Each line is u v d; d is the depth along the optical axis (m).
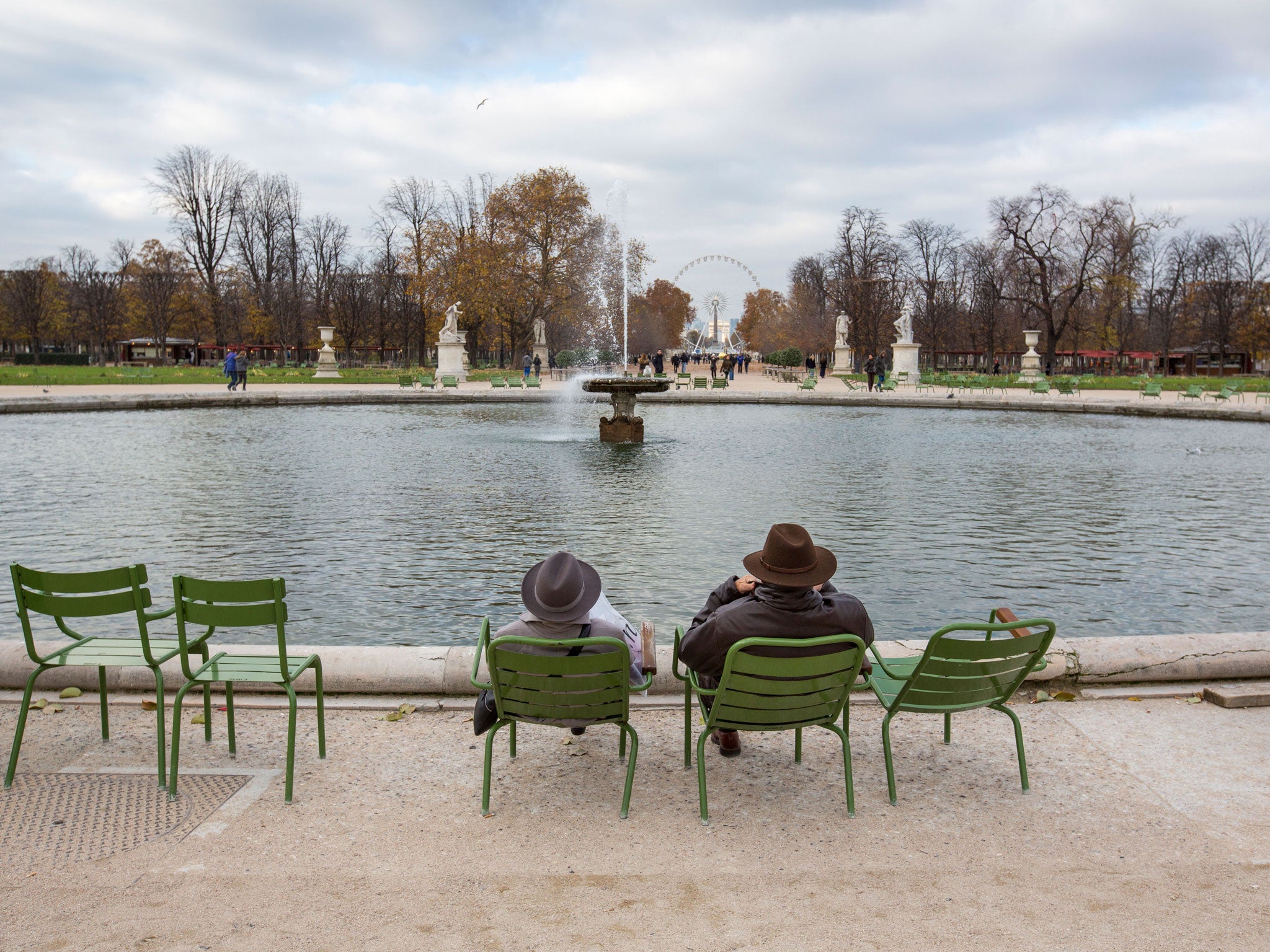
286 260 78.12
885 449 19.98
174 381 46.62
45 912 3.04
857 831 3.67
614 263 63.66
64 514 11.77
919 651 5.38
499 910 3.08
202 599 4.02
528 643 3.75
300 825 3.70
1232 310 77.19
